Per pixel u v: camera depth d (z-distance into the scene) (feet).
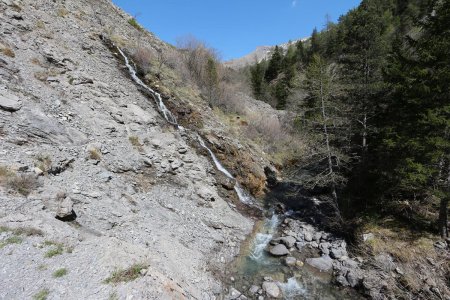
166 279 22.63
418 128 36.88
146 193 41.32
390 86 44.50
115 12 99.40
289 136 90.99
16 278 19.12
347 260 38.73
